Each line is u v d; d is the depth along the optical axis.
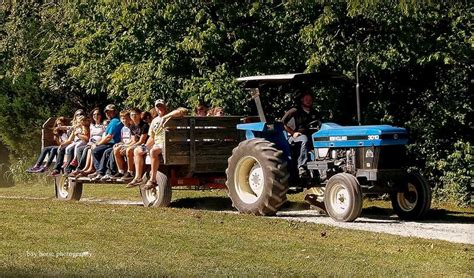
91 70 21.19
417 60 17.14
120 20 19.33
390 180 13.77
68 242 10.70
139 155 15.59
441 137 17.77
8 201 15.59
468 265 9.52
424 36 17.30
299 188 14.43
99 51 21.34
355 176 13.64
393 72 18.22
